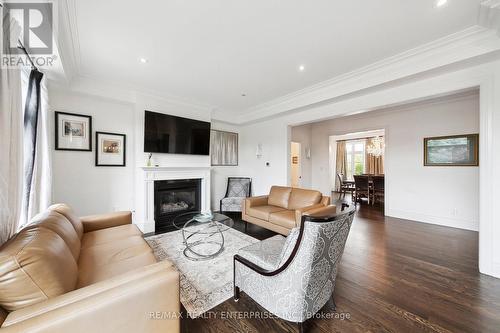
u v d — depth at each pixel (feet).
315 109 12.85
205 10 5.69
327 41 7.14
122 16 5.89
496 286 6.27
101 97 10.77
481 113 7.11
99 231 7.32
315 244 3.94
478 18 5.93
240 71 9.45
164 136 12.67
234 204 15.17
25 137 6.29
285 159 14.97
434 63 7.50
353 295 5.87
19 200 4.60
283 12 5.78
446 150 12.82
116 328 3.11
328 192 20.68
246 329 4.74
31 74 6.51
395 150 14.99
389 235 10.84
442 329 4.67
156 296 3.49
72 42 7.07
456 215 12.41
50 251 3.47
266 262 5.05
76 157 10.37
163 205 13.23
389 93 9.55
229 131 17.88
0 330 2.47
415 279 6.67
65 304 2.89
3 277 2.87
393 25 6.31
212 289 6.20
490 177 6.88
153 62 8.63
